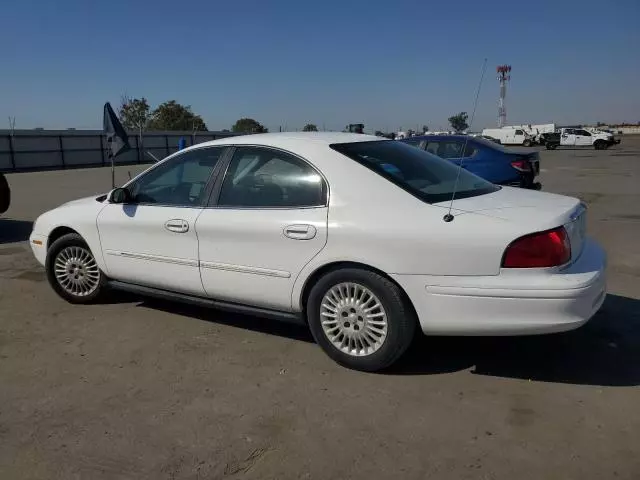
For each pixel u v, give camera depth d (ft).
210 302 14.56
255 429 10.28
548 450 9.45
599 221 32.73
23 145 112.98
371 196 12.11
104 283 16.87
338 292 12.46
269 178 13.41
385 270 11.62
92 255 16.87
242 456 9.46
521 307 10.82
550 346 13.71
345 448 9.63
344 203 12.21
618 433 9.91
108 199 16.37
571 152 128.98
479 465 9.08
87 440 9.98
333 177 12.54
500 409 10.82
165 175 15.37
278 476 8.91
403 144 14.94
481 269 11.00
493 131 187.93
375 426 10.30
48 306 17.47
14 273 21.74
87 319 16.21
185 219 14.33
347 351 12.54
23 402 11.39
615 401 11.04
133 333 15.08
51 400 11.45
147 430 10.29
